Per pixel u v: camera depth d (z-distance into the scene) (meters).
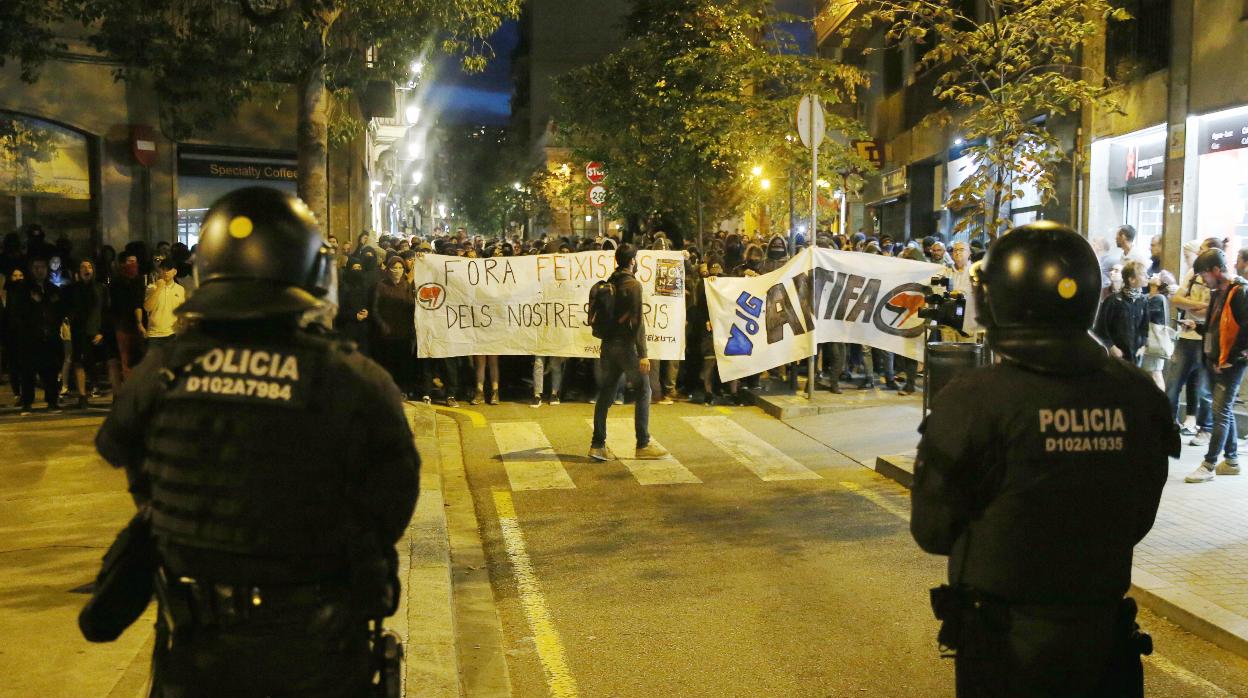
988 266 2.74
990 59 9.75
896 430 10.79
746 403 13.08
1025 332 2.62
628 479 8.92
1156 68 13.53
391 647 2.50
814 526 7.40
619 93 21.84
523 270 12.65
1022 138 9.62
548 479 8.92
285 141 18.67
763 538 7.10
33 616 4.96
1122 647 2.59
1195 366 9.48
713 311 12.15
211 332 2.38
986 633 2.56
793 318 12.11
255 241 2.37
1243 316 8.05
